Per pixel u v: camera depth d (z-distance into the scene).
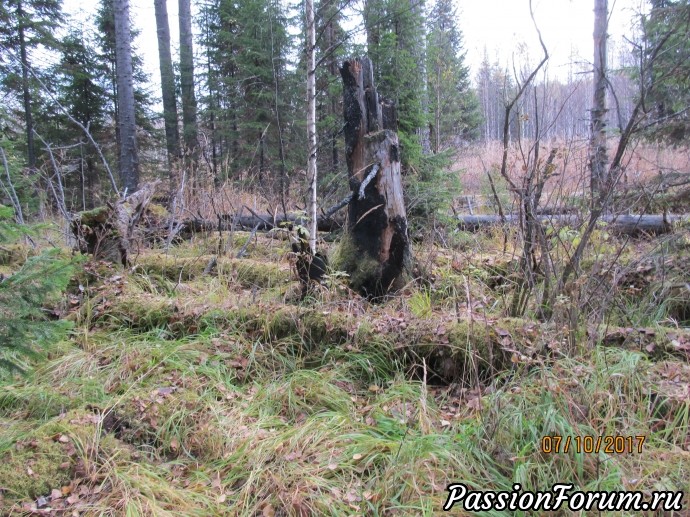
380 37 6.73
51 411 2.86
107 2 14.62
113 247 4.88
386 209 4.31
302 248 4.14
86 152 12.81
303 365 3.45
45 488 2.31
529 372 2.89
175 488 2.36
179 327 3.81
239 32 12.16
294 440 2.57
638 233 5.47
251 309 3.82
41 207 6.79
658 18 5.08
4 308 2.18
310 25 4.48
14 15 11.69
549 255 3.48
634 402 2.57
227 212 7.35
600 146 4.16
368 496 2.21
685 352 3.00
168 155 13.63
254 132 11.66
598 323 3.14
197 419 2.81
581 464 2.17
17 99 12.38
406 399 2.97
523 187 3.37
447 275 4.55
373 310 4.01
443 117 11.02
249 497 2.28
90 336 3.74
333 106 10.93
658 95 5.81
